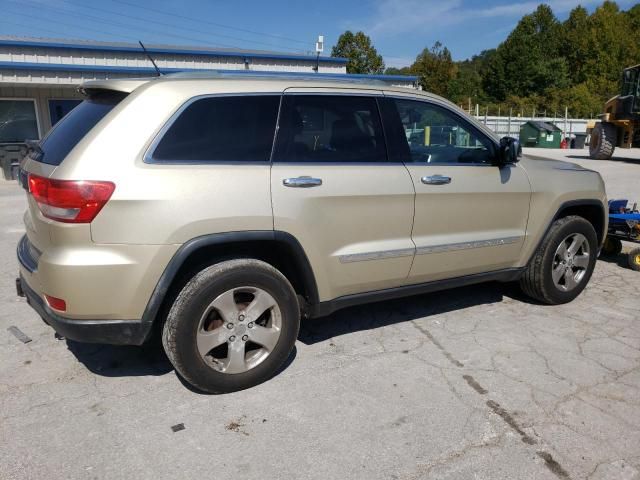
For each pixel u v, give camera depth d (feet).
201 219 9.78
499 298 16.17
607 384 11.08
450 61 204.85
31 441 9.09
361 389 10.85
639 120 61.98
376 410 10.11
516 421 9.78
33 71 49.85
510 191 13.78
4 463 8.52
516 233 14.17
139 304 9.64
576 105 166.91
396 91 12.59
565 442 9.19
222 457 8.74
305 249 10.94
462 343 13.01
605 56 209.05
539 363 11.98
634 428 9.59
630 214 19.67
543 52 219.61
